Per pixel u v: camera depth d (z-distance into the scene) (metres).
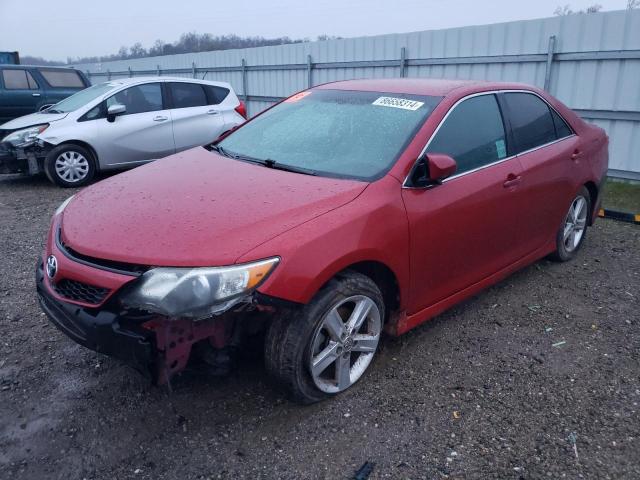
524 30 8.22
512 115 4.12
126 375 3.28
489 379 3.28
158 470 2.56
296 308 2.68
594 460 2.63
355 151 3.43
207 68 15.95
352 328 3.00
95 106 8.58
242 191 3.04
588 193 5.09
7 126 8.78
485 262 3.87
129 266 2.57
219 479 2.50
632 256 5.35
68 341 3.66
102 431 2.81
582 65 7.75
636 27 7.13
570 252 5.11
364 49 10.62
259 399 3.06
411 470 2.56
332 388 3.01
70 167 8.45
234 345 2.79
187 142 9.28
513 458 2.64
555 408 3.02
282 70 12.90
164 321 2.51
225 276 2.47
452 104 3.62
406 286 3.24
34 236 5.96
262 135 3.99
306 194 2.97
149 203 2.98
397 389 3.16
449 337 3.76
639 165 7.55
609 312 4.17
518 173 3.95
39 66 12.19
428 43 9.49
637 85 7.30
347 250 2.80
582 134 4.89
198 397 3.08
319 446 2.71
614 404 3.05
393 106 3.70
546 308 4.21
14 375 3.28
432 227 3.28
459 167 3.54
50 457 2.64
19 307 4.16
